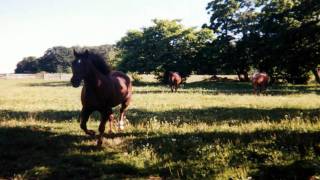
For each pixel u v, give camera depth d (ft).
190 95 96.78
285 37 150.00
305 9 150.71
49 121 48.85
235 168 26.23
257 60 173.78
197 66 199.11
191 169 26.61
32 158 30.09
